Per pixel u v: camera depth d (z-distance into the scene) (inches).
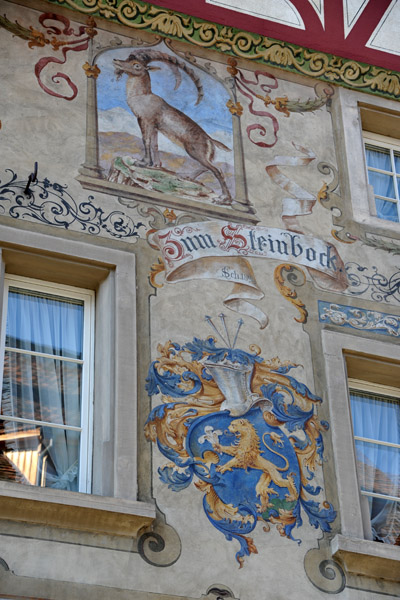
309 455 486.9
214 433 478.0
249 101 596.4
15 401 474.6
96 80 568.4
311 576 455.5
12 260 499.5
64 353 494.6
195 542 448.5
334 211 573.0
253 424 485.7
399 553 466.0
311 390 506.0
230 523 457.7
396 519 499.5
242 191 559.8
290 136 592.7
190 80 589.3
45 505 430.9
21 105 542.6
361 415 526.9
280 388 501.0
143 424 470.6
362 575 462.0
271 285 531.8
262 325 516.7
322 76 621.6
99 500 438.3
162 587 434.0
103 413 474.3
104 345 491.5
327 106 613.9
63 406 480.1
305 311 529.7
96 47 579.8
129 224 525.3
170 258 521.3
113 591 427.2
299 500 473.1
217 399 487.5
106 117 557.3
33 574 421.7
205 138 571.2
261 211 557.0
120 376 479.2
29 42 565.6
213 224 541.0
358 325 535.2
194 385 488.4
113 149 547.8
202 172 557.9
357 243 565.6
